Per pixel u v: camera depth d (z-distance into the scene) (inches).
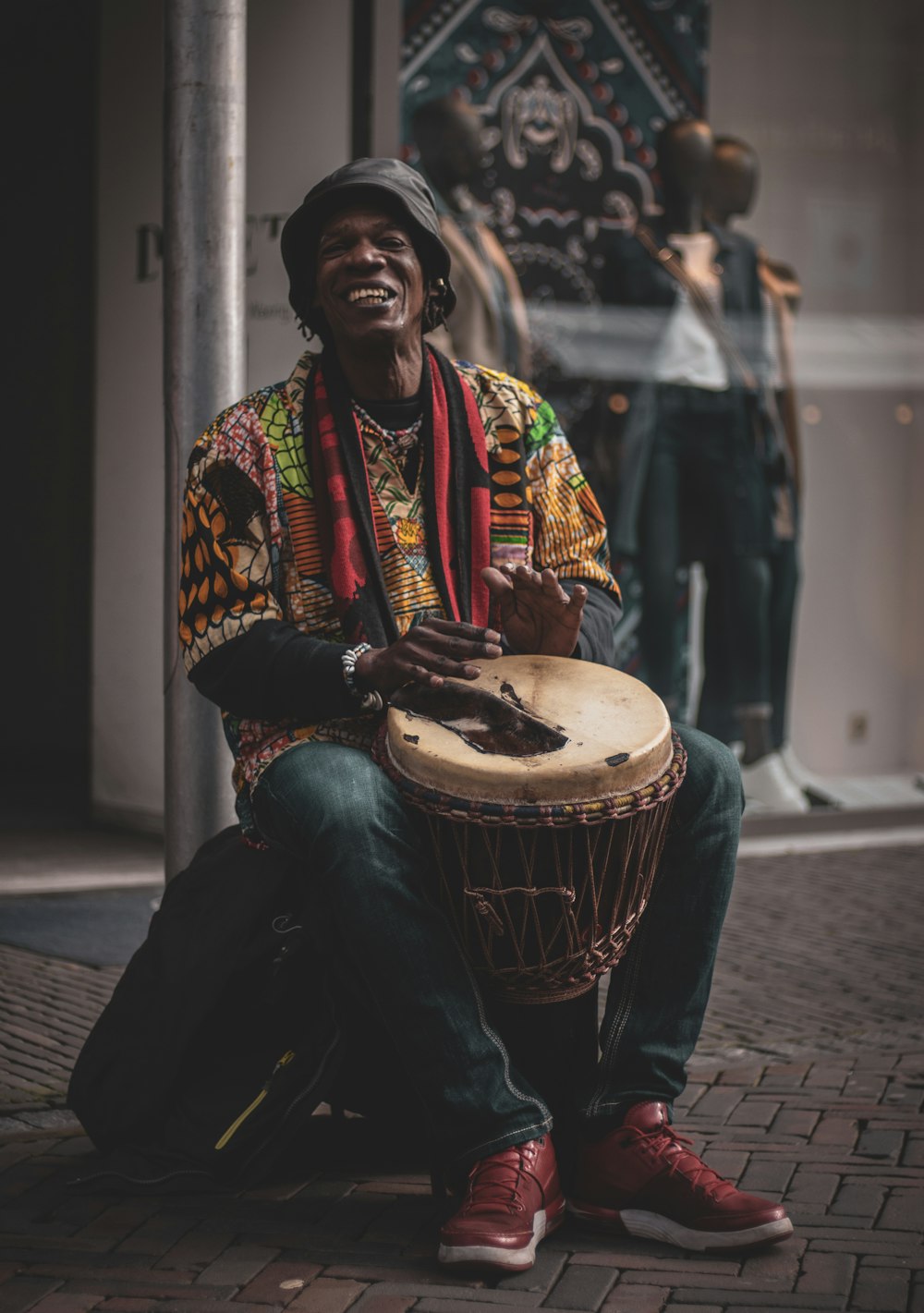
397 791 100.9
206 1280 97.6
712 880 106.3
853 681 277.0
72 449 326.3
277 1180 115.0
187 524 111.0
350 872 98.9
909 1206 109.0
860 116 269.7
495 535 114.3
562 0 246.7
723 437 261.4
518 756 97.7
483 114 241.9
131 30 248.7
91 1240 104.0
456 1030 100.0
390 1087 114.7
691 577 261.0
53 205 322.0
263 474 111.1
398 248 110.7
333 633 111.0
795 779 270.4
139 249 249.8
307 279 114.8
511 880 97.1
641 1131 104.4
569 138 248.5
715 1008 163.6
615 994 107.6
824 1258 100.3
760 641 265.9
